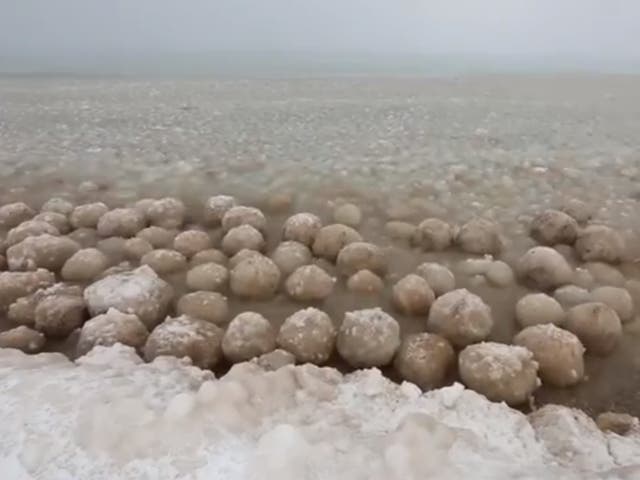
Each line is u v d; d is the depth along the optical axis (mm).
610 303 3248
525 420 2240
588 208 4438
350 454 1898
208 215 4395
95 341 2811
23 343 2979
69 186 5020
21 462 1900
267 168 5363
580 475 1811
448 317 3029
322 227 4086
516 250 3982
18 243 3811
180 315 3182
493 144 6016
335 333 2986
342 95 8562
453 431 2014
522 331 2941
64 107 7555
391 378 2830
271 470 1822
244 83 9766
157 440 1956
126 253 3850
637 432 2344
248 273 3439
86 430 1996
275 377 2344
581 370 2795
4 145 5949
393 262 3854
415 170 5305
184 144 6043
